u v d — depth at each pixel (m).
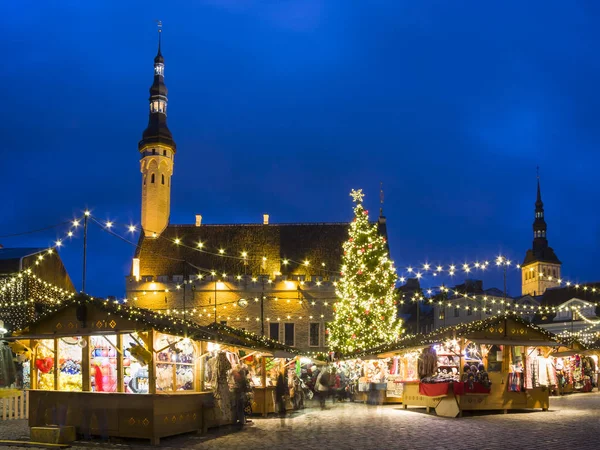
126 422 17.31
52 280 42.47
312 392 33.72
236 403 20.23
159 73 68.50
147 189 65.50
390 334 40.75
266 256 62.72
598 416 22.72
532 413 24.19
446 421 21.53
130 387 17.88
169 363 18.72
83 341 18.38
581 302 75.31
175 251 63.12
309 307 57.47
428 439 16.73
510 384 24.47
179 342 19.36
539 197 142.50
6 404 23.02
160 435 17.12
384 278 41.19
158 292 57.75
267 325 57.28
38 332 18.94
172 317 20.48
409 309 92.00
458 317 80.69
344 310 41.22
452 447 15.30
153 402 17.06
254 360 25.53
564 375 38.16
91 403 17.84
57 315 18.83
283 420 21.81
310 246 63.34
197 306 55.91
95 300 18.17
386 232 66.50
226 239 64.12
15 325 36.81
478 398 24.02
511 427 19.30
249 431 19.28
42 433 16.95
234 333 24.41
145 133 66.75
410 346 26.59
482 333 24.42
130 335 18.00
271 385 25.97
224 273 60.72
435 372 25.08
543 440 16.27
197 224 65.94
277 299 57.53
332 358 34.06
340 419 22.72
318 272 60.84
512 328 24.88
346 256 41.97
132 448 16.16
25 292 37.62
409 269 39.16
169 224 65.94
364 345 40.16
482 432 18.09
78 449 16.05
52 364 18.89
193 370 20.00
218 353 20.22
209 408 19.34
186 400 18.42
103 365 18.34
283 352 24.64
